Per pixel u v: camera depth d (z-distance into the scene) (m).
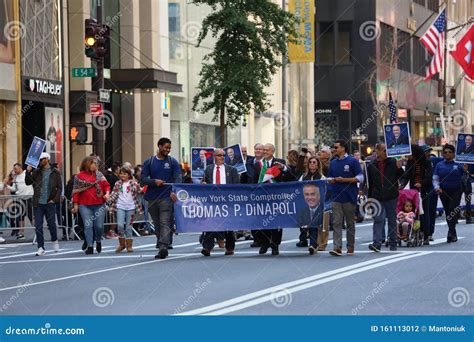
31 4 40.44
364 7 82.00
